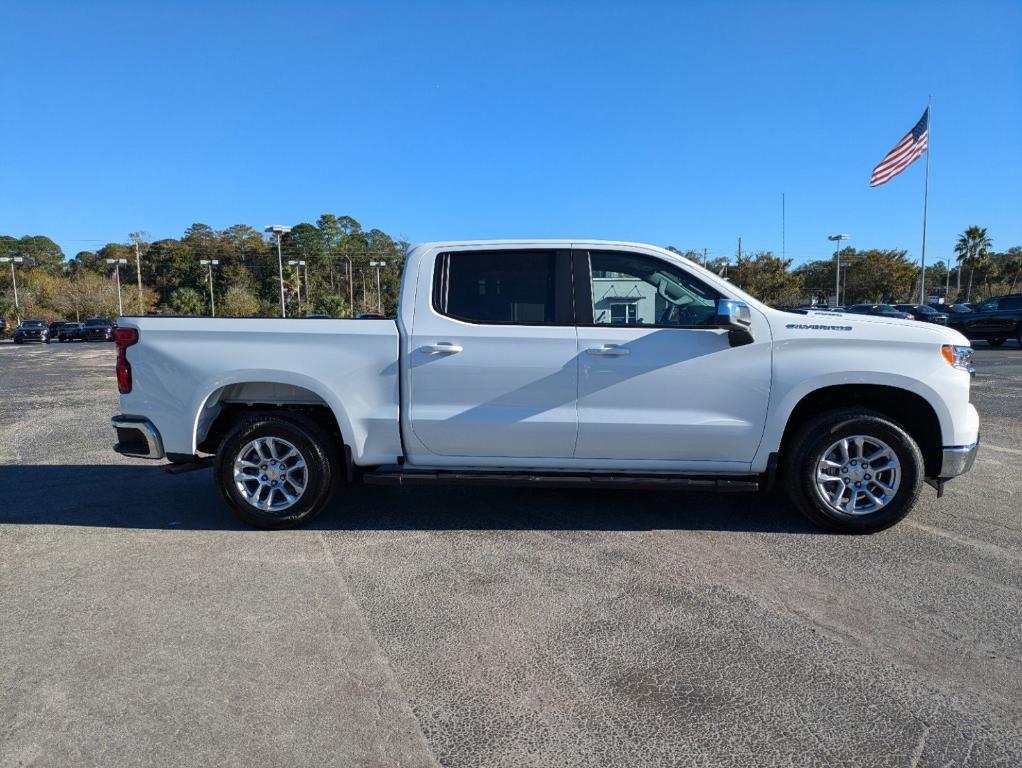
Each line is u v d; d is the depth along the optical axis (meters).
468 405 4.29
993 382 12.96
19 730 2.39
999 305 23.50
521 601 3.42
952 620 3.20
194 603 3.41
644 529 4.48
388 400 4.36
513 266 4.37
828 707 2.53
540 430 4.25
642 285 4.32
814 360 4.14
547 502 5.09
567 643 3.00
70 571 3.82
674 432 4.21
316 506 4.49
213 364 4.38
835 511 4.29
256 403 4.68
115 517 4.81
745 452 4.25
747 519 4.67
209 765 2.22
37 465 6.49
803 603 3.38
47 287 77.00
